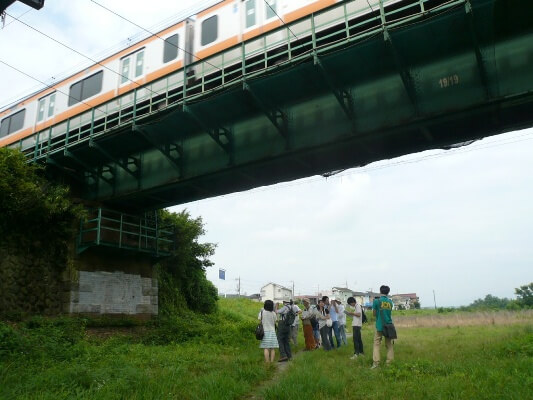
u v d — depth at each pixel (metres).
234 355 12.47
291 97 14.77
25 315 15.79
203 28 17.48
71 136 19.39
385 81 13.27
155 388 6.88
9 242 15.95
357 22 13.68
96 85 20.48
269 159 15.01
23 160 17.28
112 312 18.89
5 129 24.39
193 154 17.02
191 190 19.22
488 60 11.70
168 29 18.50
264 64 15.40
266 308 10.68
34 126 22.72
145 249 20.19
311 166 16.27
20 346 10.21
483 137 13.63
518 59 11.33
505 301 106.00
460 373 7.22
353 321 11.05
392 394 6.26
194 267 28.48
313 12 14.05
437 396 5.88
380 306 9.12
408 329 23.98
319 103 14.38
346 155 15.55
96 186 20.19
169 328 18.31
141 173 18.58
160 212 25.67
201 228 27.94
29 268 16.50
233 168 15.88
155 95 17.00
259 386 7.80
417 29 11.47
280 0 15.43
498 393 5.81
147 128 16.17
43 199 16.58
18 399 6.15
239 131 15.95
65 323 15.62
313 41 13.07
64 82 22.08
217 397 6.32
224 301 45.41
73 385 6.97
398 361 8.97
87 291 18.08
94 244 17.89
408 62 12.76
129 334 17.86
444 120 12.29
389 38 11.56
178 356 11.49
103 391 6.53
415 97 12.42
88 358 10.39
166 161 17.91
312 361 10.23
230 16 16.69
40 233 17.09
